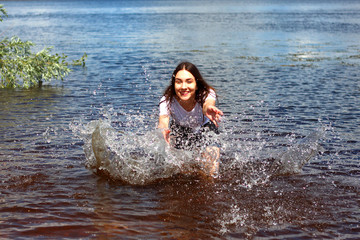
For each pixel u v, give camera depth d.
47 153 4.84
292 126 6.21
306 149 4.63
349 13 53.06
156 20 43.38
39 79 10.81
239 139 5.48
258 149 5.04
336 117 6.80
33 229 2.97
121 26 34.75
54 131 5.87
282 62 14.62
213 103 4.20
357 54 16.88
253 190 3.80
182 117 4.40
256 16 49.31
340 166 4.42
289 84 10.35
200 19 44.59
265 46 20.16
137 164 4.29
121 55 16.53
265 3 107.94
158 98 8.59
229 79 11.10
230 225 3.10
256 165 4.47
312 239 2.88
